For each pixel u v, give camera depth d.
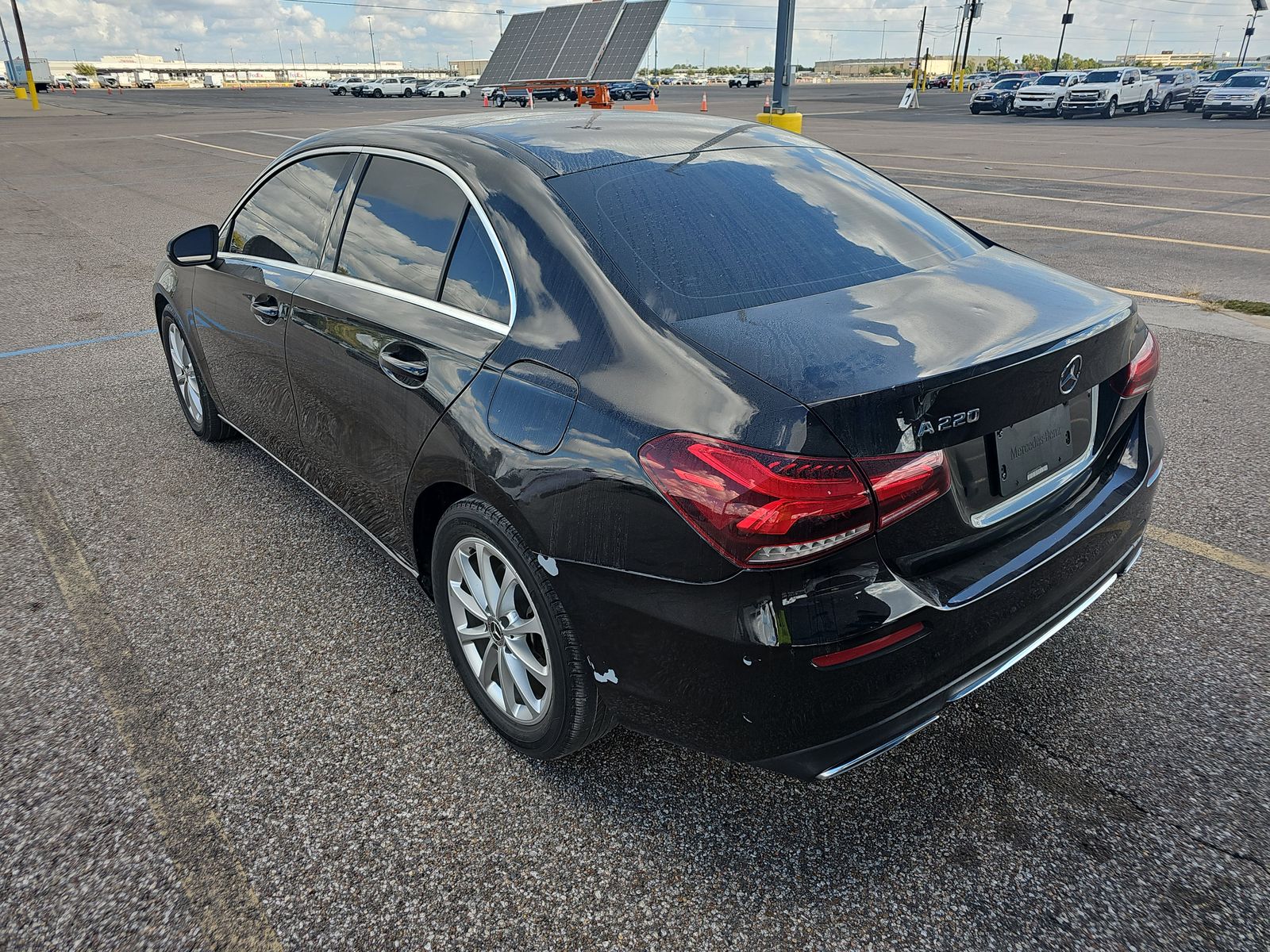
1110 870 2.03
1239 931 1.87
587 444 1.92
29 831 2.17
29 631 3.01
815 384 1.74
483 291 2.33
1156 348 2.50
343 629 3.01
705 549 1.75
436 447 2.32
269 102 53.72
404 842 2.14
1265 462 4.09
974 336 1.94
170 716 2.59
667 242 2.21
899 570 1.83
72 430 4.78
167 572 3.38
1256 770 2.31
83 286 8.20
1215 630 2.90
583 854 2.11
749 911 1.95
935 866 2.05
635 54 24.39
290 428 3.33
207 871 2.06
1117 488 2.33
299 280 3.09
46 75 78.31
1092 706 2.56
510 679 2.35
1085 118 33.97
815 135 24.39
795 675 1.75
